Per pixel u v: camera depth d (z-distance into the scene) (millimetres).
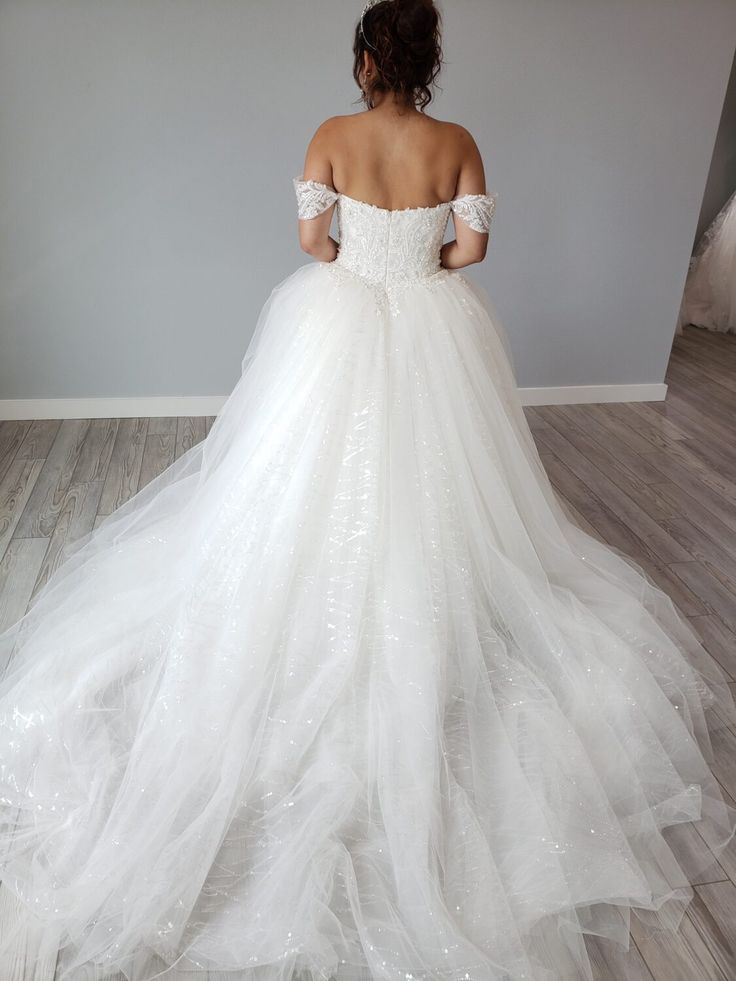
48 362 3680
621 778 1870
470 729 1871
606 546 2658
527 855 1658
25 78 3156
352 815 1724
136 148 3326
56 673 2068
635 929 1610
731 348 5199
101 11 3084
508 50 3371
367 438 1987
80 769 1846
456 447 2068
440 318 2076
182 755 1774
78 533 2846
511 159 3578
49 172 3322
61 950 1532
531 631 2113
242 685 1871
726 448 3779
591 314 3986
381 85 1910
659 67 3508
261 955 1488
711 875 1728
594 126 3570
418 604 1938
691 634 2406
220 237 3533
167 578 2289
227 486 2150
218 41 3186
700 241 6109
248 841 1694
